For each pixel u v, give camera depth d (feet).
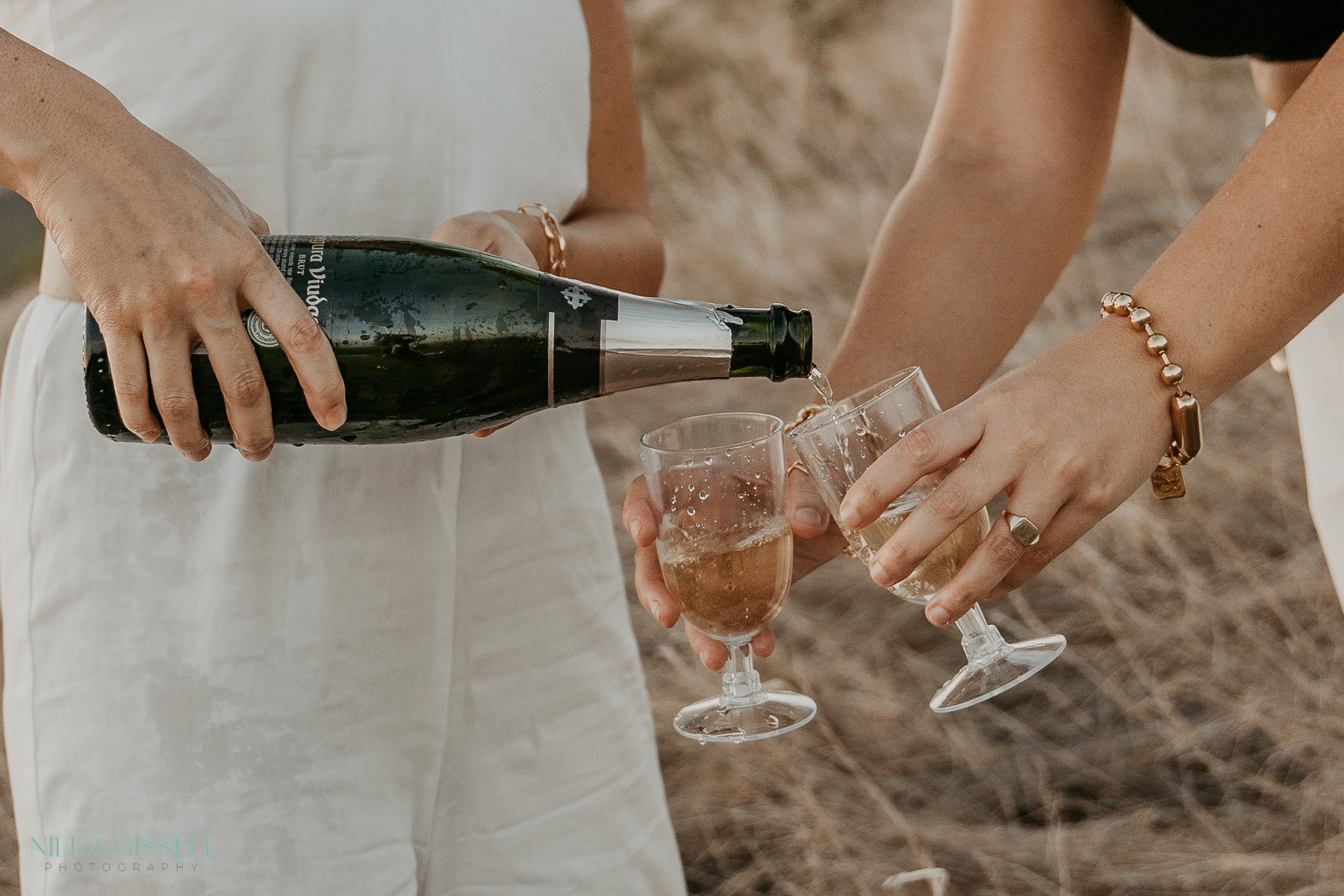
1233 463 10.43
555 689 4.67
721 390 13.62
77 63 4.06
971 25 5.46
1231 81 16.07
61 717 4.06
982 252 5.16
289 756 4.09
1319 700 8.07
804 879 7.84
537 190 4.61
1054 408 3.68
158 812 4.01
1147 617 9.31
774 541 4.23
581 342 3.92
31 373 4.14
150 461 4.04
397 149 4.23
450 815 4.58
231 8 4.02
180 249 3.24
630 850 4.87
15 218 13.89
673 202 17.01
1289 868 6.98
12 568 4.17
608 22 5.29
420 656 4.33
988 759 8.53
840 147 17.31
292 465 4.14
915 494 3.92
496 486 4.53
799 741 8.94
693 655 10.03
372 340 3.79
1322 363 5.16
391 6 4.22
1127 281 13.16
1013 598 10.00
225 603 4.04
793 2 18.94
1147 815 7.70
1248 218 3.78
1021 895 7.28
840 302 14.24
